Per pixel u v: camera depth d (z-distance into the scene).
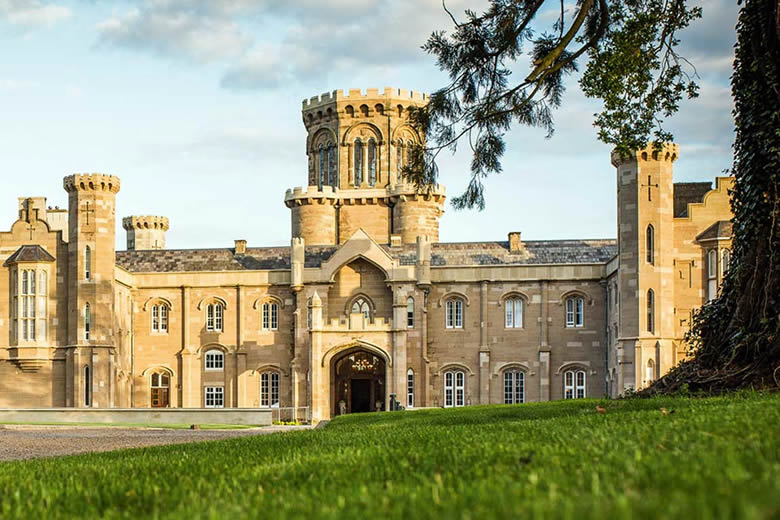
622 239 77.38
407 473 12.93
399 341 83.19
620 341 76.94
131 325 89.75
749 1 31.48
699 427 15.34
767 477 9.23
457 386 86.88
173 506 11.79
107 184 82.19
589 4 32.12
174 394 89.50
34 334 82.06
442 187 99.62
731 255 32.75
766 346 29.83
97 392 80.88
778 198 30.73
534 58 34.44
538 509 8.26
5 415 66.00
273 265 91.69
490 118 34.31
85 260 81.88
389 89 100.44
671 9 34.53
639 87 35.25
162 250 94.12
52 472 17.91
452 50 33.94
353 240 87.06
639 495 8.98
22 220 83.69
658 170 76.50
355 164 101.56
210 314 90.06
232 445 24.58
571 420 21.72
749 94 31.45
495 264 87.56
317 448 19.70
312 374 83.44
